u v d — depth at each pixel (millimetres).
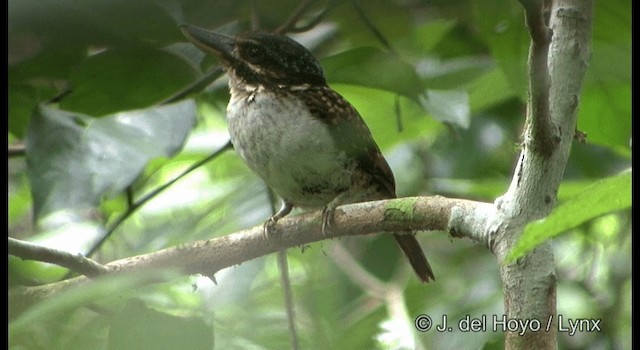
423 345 9531
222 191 12516
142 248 11406
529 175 6051
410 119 11023
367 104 10789
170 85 8125
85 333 5508
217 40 8898
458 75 9688
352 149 8797
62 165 7738
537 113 5715
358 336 9750
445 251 12359
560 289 10320
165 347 4746
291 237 7438
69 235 11086
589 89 8906
